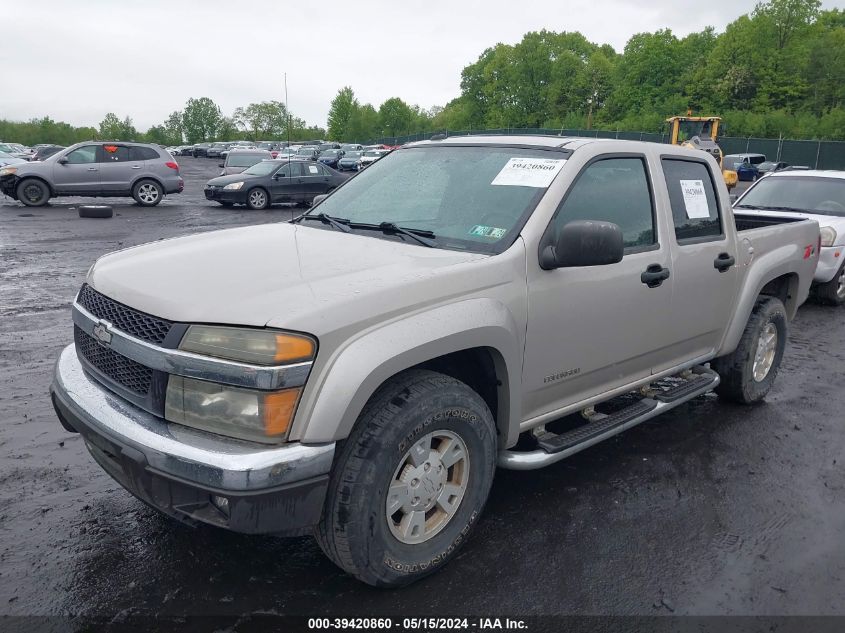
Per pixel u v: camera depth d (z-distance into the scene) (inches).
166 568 121.3
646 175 157.2
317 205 165.0
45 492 145.6
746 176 1581.0
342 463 105.5
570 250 121.2
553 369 135.8
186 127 4963.1
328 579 119.5
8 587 115.0
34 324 278.5
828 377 240.5
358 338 103.0
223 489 94.8
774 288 219.1
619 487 155.5
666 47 3398.1
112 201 875.4
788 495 155.3
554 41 4224.9
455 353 125.3
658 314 156.9
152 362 102.6
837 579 125.3
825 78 2915.8
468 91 4473.4
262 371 96.0
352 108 4515.3
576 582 121.3
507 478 157.9
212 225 637.3
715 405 210.1
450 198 142.5
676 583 122.3
